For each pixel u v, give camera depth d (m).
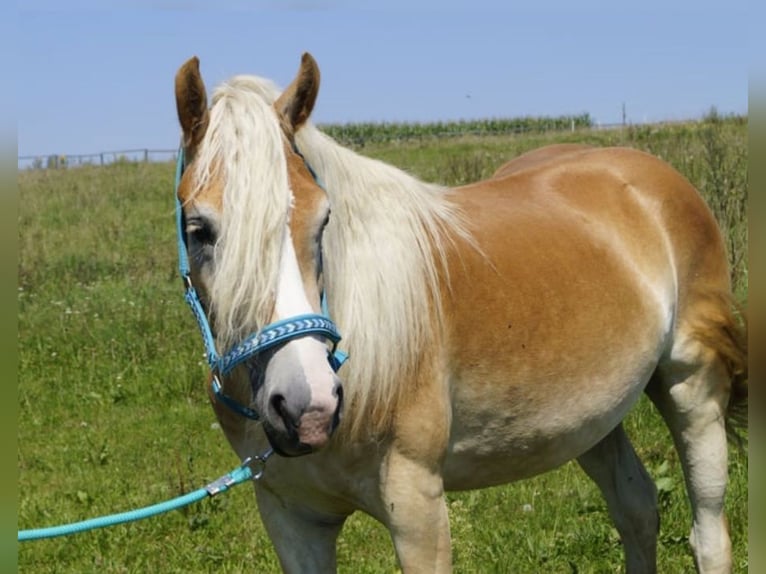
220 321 2.52
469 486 3.40
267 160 2.52
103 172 20.62
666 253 3.83
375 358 2.86
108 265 10.98
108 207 15.87
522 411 3.28
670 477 4.94
